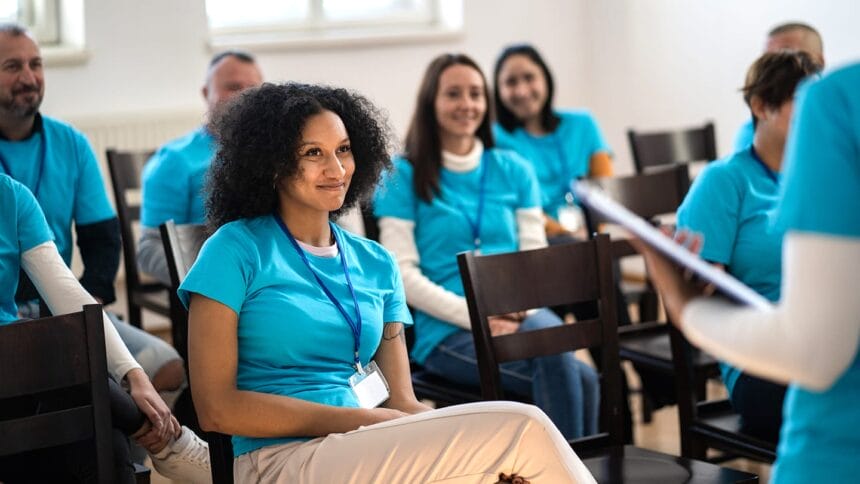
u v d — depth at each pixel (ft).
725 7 18.16
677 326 8.70
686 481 7.20
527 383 9.39
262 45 18.28
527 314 9.88
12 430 6.19
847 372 4.12
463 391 9.66
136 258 12.94
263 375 6.74
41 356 6.24
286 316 6.73
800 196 3.96
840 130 3.98
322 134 6.89
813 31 11.99
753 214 8.31
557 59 20.92
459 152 10.91
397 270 7.49
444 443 6.22
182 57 17.61
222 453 6.90
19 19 17.31
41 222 7.71
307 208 7.04
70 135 10.50
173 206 11.93
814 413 4.19
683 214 8.51
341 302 6.98
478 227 10.68
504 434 6.19
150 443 7.50
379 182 7.80
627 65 20.31
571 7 20.94
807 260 3.87
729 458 9.85
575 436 9.07
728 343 4.06
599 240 8.09
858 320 3.83
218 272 6.57
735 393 8.39
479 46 20.22
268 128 6.87
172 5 17.48
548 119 14.75
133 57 17.31
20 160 10.11
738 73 18.03
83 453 6.94
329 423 6.54
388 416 6.64
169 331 17.72
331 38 18.80
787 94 8.05
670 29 19.27
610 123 20.92
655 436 12.48
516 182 11.09
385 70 19.43
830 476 4.11
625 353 10.41
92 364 6.40
